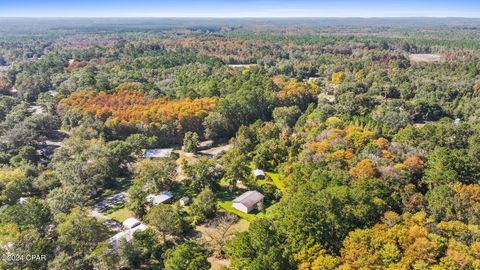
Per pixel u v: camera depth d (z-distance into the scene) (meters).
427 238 46.31
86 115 111.06
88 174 80.31
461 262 42.31
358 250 45.56
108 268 51.50
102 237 57.59
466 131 85.75
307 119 115.75
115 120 108.12
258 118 129.62
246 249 49.25
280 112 125.31
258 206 74.88
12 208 58.53
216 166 88.94
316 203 52.88
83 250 53.88
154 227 66.81
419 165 67.31
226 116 120.44
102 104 117.62
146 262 58.75
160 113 112.56
